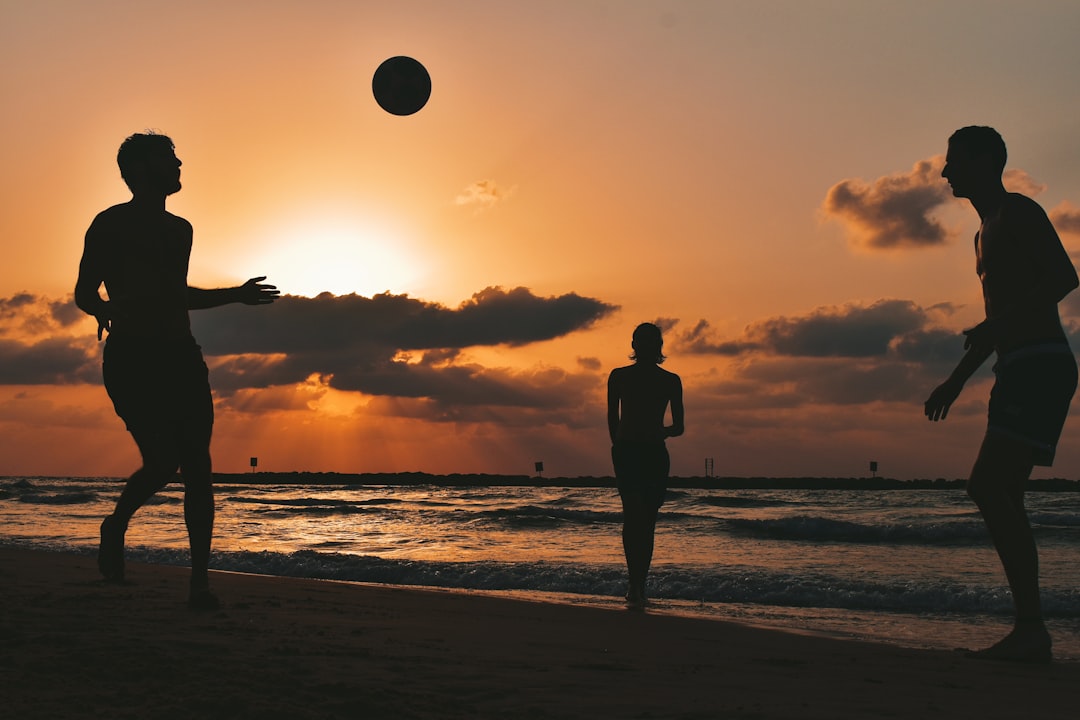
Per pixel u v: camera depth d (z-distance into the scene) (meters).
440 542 14.58
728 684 3.13
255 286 4.93
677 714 2.48
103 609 4.08
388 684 2.70
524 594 8.25
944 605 7.62
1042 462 4.33
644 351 7.41
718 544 14.23
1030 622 4.23
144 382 4.43
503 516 20.61
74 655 2.79
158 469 5.28
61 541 12.84
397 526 18.67
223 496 40.47
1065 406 4.30
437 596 6.71
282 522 19.91
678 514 20.52
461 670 3.06
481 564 10.25
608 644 4.28
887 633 6.06
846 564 11.01
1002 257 4.44
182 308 4.58
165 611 4.13
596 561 11.18
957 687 3.30
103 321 4.44
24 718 2.06
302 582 7.67
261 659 2.93
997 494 4.32
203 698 2.26
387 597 6.36
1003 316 4.27
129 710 2.15
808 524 16.53
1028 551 4.27
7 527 16.36
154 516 19.89
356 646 3.44
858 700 2.90
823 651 4.44
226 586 6.57
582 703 2.59
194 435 4.47
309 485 66.75
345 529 17.69
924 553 12.72
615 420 7.45
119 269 4.48
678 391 7.43
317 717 2.17
